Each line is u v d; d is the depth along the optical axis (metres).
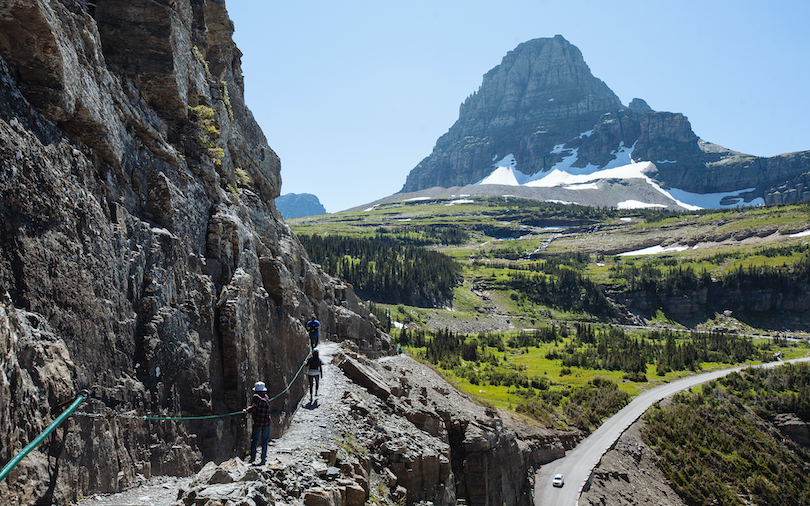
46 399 11.63
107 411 13.87
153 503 13.51
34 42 13.52
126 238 16.58
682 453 102.69
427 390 41.59
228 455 19.02
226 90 34.78
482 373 129.00
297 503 15.22
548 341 196.62
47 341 12.21
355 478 19.89
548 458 84.31
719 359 174.50
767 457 107.75
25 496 10.56
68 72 14.59
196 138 24.81
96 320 14.32
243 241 25.48
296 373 26.72
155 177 19.42
